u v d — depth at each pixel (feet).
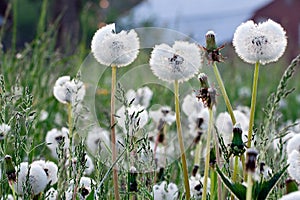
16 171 3.30
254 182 2.94
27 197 3.23
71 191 3.41
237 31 3.22
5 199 3.41
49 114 4.91
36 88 5.35
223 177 2.99
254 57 3.21
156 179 3.76
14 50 6.00
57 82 3.70
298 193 2.86
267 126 3.57
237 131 3.13
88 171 3.80
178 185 3.82
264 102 7.50
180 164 3.78
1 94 3.51
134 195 3.46
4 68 5.46
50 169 3.43
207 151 3.23
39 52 5.88
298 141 3.34
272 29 3.19
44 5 6.57
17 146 3.35
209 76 3.31
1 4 22.35
